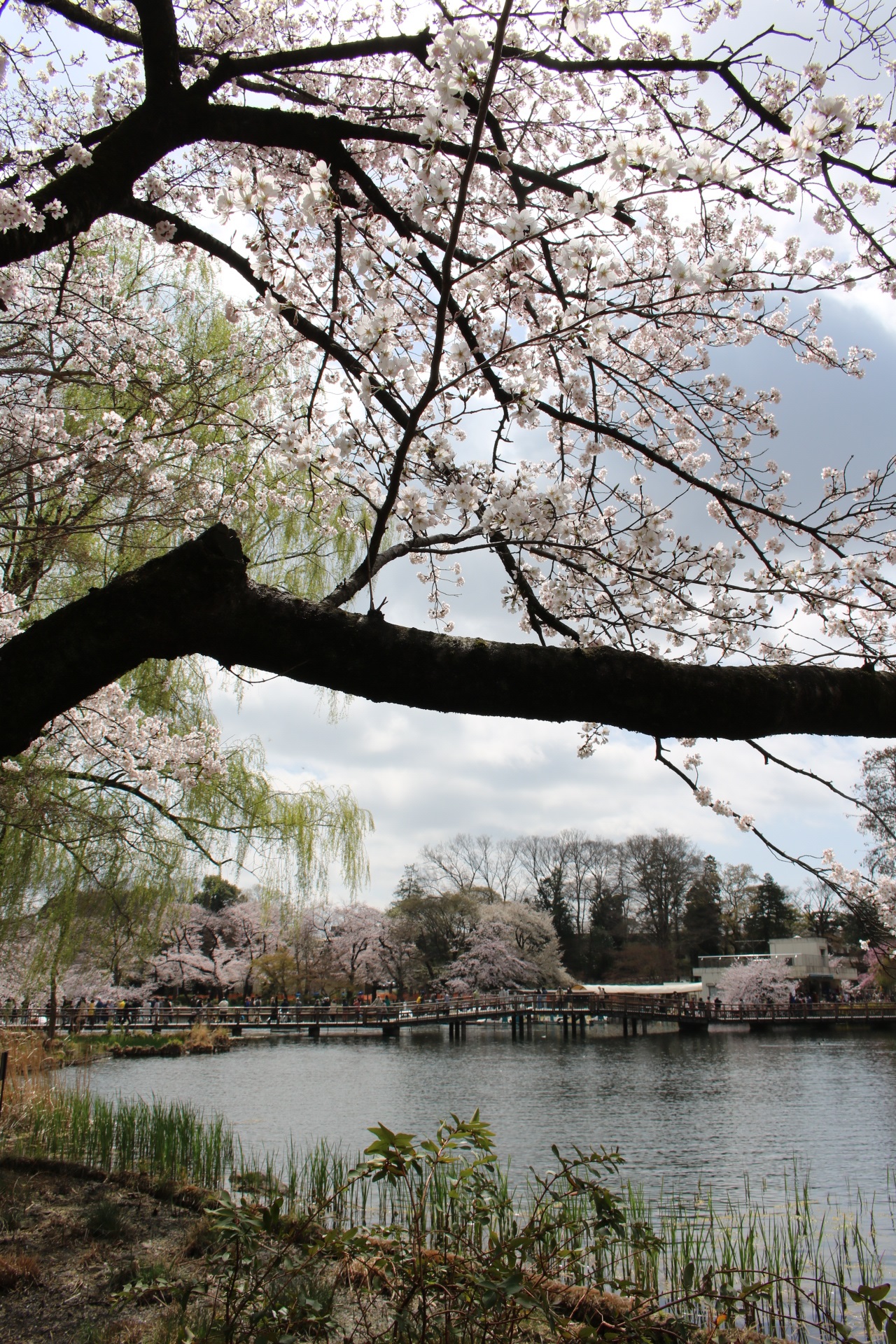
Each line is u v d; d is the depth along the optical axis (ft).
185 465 24.56
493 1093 60.03
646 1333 10.96
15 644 6.84
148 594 6.70
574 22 10.00
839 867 10.83
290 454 10.47
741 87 10.48
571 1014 123.34
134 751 24.12
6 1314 12.80
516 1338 10.98
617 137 8.28
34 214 9.04
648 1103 54.95
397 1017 116.37
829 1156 37.93
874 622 12.76
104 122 16.89
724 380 15.65
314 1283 10.96
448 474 11.20
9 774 23.85
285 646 6.94
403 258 11.01
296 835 39.75
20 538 22.09
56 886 33.01
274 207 10.11
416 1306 11.27
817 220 11.94
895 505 10.52
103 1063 75.72
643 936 184.24
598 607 13.23
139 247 28.99
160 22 9.27
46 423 18.17
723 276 9.55
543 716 7.26
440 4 10.67
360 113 13.56
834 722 7.70
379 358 9.21
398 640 7.06
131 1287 11.94
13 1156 22.54
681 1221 25.25
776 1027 119.34
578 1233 11.51
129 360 20.21
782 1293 18.45
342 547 34.42
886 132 10.98
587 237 8.59
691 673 7.33
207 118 10.09
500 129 10.84
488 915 146.72
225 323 31.78
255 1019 115.34
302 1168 27.14
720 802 12.78
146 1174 21.49
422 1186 11.02
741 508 14.92
